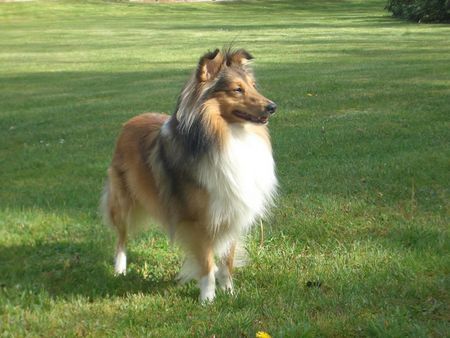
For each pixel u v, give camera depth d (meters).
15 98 6.08
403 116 4.12
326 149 3.53
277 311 2.12
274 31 12.36
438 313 2.08
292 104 4.77
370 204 2.81
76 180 3.38
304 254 2.49
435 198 2.82
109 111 5.10
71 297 2.28
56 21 17.73
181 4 22.80
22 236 2.75
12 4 21.91
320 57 7.74
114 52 9.85
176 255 2.55
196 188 2.15
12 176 3.50
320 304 2.15
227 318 2.10
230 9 20.83
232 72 2.15
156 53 9.42
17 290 2.32
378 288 2.22
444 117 4.02
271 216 2.69
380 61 6.98
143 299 2.25
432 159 3.22
